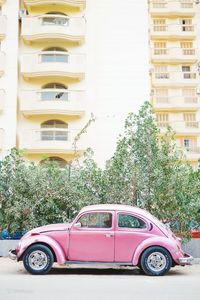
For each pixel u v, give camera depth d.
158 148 13.54
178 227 13.12
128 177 13.30
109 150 25.19
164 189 13.02
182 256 9.65
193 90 33.78
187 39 35.72
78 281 8.59
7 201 13.81
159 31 35.62
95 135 25.27
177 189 13.04
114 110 26.00
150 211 13.26
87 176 13.80
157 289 7.62
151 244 9.52
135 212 9.84
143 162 13.34
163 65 35.03
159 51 35.06
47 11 27.36
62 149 24.45
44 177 13.91
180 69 34.84
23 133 24.91
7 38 25.61
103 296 6.88
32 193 13.74
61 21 26.52
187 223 13.02
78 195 13.62
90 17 27.20
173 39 35.75
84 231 9.65
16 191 13.69
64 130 24.81
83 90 25.45
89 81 26.03
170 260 9.52
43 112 25.02
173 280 8.84
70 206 13.74
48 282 8.39
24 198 13.55
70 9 27.36
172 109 33.03
